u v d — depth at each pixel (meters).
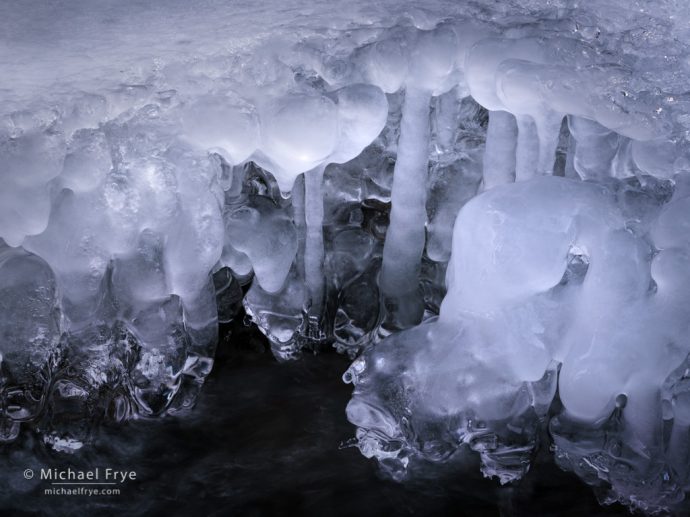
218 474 2.37
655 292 2.23
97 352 2.49
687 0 2.86
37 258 2.43
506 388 2.31
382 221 2.98
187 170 2.39
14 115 2.32
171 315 2.53
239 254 2.76
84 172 2.31
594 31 2.66
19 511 2.24
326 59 2.51
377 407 2.36
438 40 2.45
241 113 2.35
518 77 2.29
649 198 2.38
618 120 2.32
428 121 2.53
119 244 2.39
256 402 2.64
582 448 2.28
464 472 2.37
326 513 2.24
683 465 2.26
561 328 2.31
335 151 2.45
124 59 2.59
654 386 2.21
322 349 2.86
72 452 2.43
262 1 2.99
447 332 2.38
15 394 2.40
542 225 2.22
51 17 2.95
